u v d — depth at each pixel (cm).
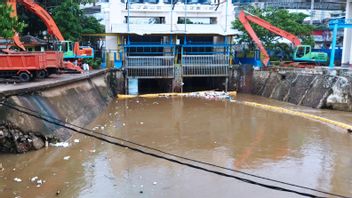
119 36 3753
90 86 2803
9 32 2234
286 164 1539
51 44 3469
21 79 2194
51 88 2033
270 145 1827
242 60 4094
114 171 1412
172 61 3612
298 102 3092
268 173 1429
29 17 3866
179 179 1348
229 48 3878
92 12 6078
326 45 5581
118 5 3884
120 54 3691
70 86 2352
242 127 2227
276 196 1205
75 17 3956
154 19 4141
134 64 3562
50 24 3297
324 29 5588
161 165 1492
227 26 4131
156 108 2870
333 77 2836
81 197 1172
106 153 1625
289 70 3391
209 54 3878
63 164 1466
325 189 1275
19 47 2798
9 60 2158
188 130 2128
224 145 1816
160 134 2019
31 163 1459
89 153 1616
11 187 1227
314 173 1436
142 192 1224
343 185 1315
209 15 4188
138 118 2461
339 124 2269
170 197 1191
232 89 3816
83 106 2342
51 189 1224
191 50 4056
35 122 1644
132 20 4097
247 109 2870
